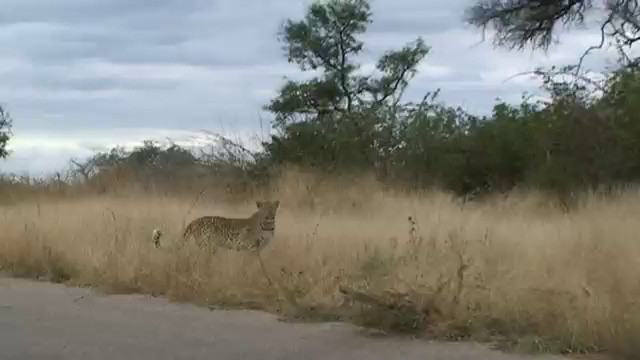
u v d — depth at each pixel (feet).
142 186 57.67
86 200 52.11
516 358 19.99
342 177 56.18
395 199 49.52
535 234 32.99
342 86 93.09
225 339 22.07
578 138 55.88
